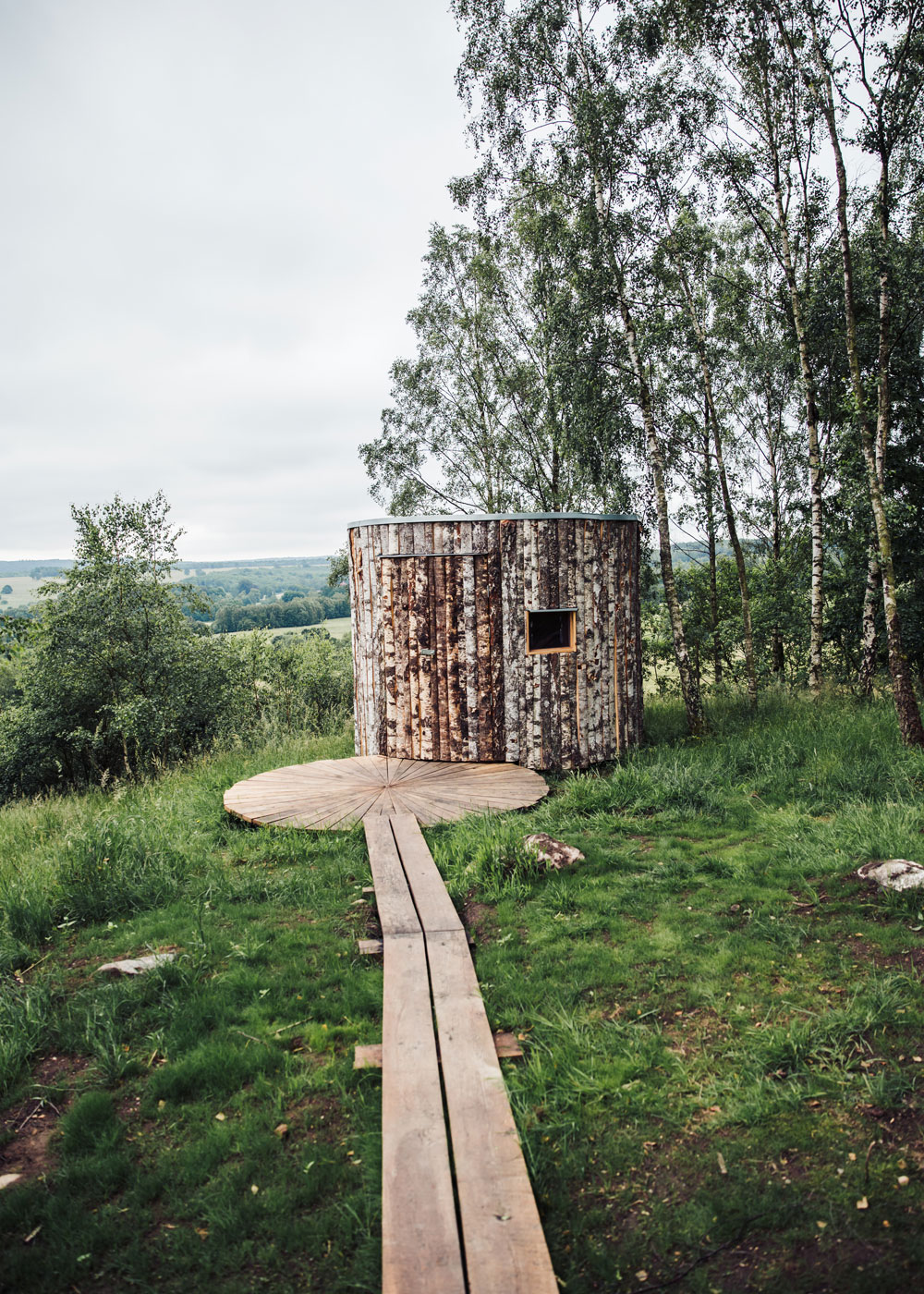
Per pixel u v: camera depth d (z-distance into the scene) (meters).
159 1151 2.97
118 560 14.23
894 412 11.44
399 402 17.59
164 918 5.11
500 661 8.66
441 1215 2.44
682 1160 2.77
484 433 17.09
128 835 6.24
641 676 9.74
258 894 5.46
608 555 9.06
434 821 6.74
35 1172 2.90
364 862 5.98
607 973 4.05
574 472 14.59
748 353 13.45
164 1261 2.47
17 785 16.33
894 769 7.11
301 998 4.00
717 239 14.08
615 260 10.22
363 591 9.29
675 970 4.06
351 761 9.02
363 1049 3.45
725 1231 2.46
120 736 15.09
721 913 4.71
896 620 7.98
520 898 5.18
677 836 6.25
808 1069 3.17
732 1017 3.58
